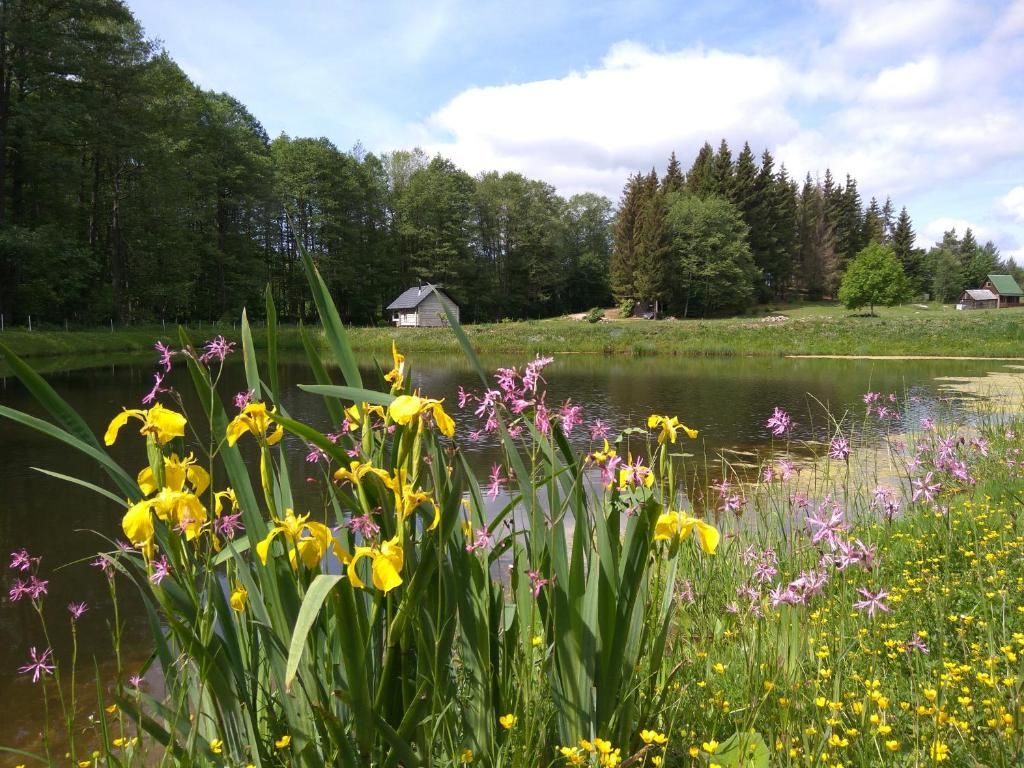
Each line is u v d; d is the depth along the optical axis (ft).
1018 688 6.88
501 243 262.67
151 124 120.98
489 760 5.80
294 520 4.62
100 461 5.01
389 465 5.91
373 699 5.44
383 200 230.48
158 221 130.82
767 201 267.80
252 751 5.37
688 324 161.27
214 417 5.58
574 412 6.97
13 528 24.17
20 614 17.58
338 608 4.64
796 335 129.39
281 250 193.67
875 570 12.26
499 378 7.18
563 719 5.96
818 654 8.54
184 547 5.29
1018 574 12.48
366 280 213.25
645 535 5.83
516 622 6.66
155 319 140.77
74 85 106.22
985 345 114.52
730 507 13.42
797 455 34.47
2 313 105.19
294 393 61.93
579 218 293.84
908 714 7.73
